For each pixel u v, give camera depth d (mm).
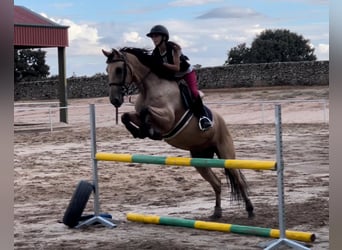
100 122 31656
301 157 16109
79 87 46844
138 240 7430
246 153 17125
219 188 8438
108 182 12828
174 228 8164
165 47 7793
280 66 42062
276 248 6645
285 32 66875
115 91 7648
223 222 8258
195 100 7738
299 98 34219
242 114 31094
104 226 8320
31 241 7477
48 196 11266
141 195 11117
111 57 7699
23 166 15664
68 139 23156
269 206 9477
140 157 7883
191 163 7367
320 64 40812
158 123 7457
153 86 7668
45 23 30797
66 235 7836
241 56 66938
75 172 14531
